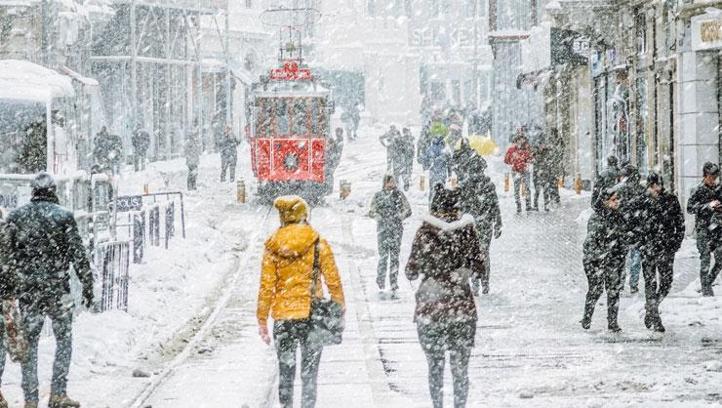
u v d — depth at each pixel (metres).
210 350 23.22
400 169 64.31
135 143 74.12
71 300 18.08
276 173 57.28
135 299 28.38
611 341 22.95
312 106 57.56
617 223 23.69
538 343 22.91
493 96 94.69
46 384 19.59
